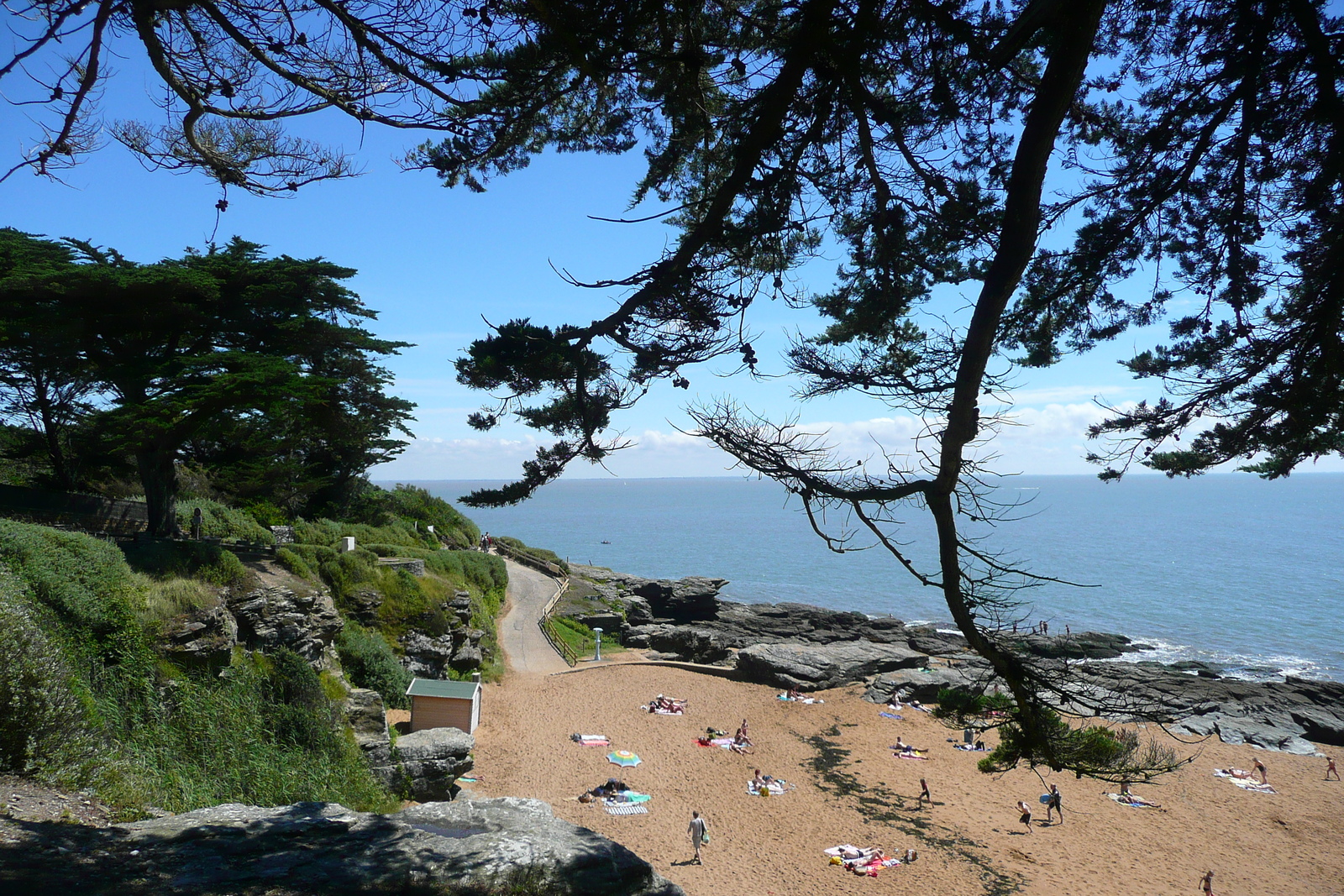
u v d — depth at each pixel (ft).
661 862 76.64
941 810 94.68
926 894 73.56
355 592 111.14
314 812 24.73
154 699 54.13
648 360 17.56
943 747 118.32
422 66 17.19
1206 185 22.77
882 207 19.75
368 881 19.48
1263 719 134.82
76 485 114.32
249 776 49.06
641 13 16.75
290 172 20.36
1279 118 21.13
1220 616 263.29
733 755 108.88
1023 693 19.86
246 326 93.15
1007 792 101.76
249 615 76.64
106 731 41.57
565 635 165.78
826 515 19.17
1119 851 85.66
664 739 112.47
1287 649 211.82
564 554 462.60
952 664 160.25
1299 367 21.31
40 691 31.83
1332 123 19.51
